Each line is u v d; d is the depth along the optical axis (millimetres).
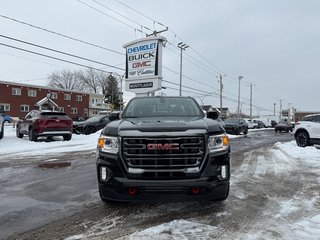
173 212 4578
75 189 6070
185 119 4984
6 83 48812
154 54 21547
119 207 4832
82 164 9211
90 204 5039
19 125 17984
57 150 12875
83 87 94438
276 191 5895
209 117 5602
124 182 3969
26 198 5422
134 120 4969
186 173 3959
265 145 16109
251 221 4219
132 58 22859
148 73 21922
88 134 21828
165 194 3955
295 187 6238
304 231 3869
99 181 4270
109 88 91625
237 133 27484
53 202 5176
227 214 4492
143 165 3986
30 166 8852
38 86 53469
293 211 4672
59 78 92750
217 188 4090
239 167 8688
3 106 48344
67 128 16750
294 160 10125
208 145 4121
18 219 4355
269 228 3967
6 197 5488
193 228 3936
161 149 3965
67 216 4469
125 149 4055
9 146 14125
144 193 3963
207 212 4582
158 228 3920
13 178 7152
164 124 4254
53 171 8039
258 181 6805
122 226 4039
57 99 57219
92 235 3752
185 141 3992
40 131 15867
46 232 3881
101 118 22500
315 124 13961
